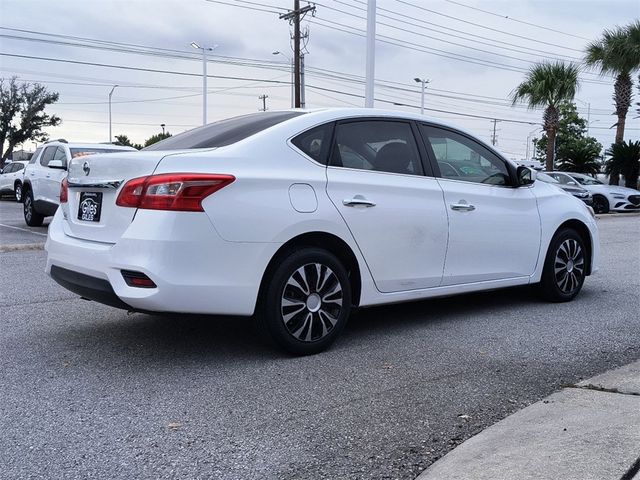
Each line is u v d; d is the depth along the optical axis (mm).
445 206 5191
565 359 4527
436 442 3176
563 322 5570
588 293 6910
